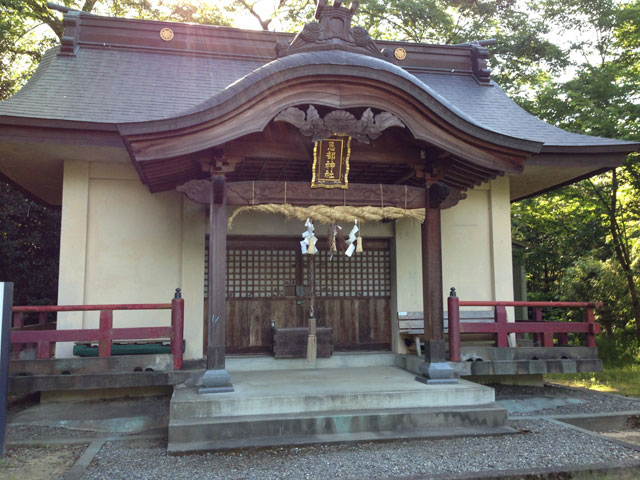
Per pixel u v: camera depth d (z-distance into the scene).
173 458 4.82
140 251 7.80
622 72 11.74
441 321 6.57
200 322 7.74
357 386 6.19
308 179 7.88
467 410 5.78
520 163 6.25
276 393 5.73
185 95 8.11
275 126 6.08
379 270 8.68
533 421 6.30
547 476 4.46
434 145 5.94
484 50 10.30
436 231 6.66
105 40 8.96
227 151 5.92
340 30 6.10
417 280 8.50
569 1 13.66
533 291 19.36
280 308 8.22
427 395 5.94
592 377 10.09
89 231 7.68
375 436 5.34
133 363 6.34
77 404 6.99
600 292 13.65
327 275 8.46
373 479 4.27
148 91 8.02
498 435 5.56
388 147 6.48
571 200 14.39
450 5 17.25
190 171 6.53
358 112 6.11
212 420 5.25
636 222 13.55
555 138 8.40
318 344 7.91
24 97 7.17
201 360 7.54
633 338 13.27
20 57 15.11
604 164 8.11
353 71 5.56
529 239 17.38
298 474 4.39
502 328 7.38
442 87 9.70
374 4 16.91
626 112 11.34
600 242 13.89
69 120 6.55
